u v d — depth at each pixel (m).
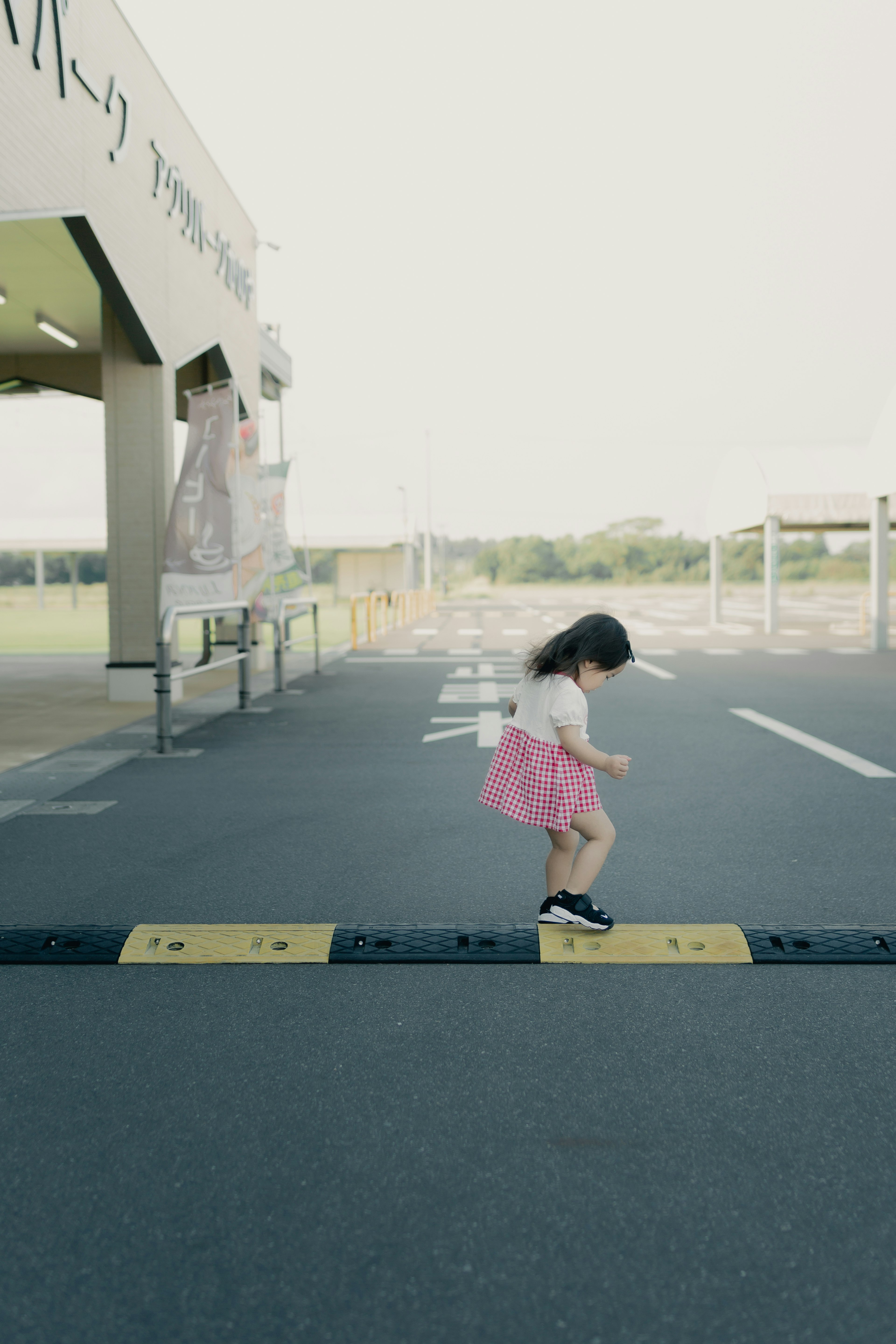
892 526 21.47
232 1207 2.14
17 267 10.31
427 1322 1.81
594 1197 2.17
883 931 3.79
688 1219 2.10
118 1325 1.80
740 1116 2.50
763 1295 1.88
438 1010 3.14
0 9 7.19
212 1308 1.85
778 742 8.26
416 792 6.41
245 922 3.97
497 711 10.25
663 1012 3.12
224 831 5.42
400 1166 2.29
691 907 4.12
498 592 74.31
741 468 23.31
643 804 6.03
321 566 75.50
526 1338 1.77
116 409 10.63
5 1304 1.86
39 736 8.63
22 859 4.89
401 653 17.64
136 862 4.83
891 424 16.39
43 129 7.85
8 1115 2.52
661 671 14.12
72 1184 2.22
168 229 10.65
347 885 4.46
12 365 14.09
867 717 9.72
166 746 7.83
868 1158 2.32
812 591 67.12
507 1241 2.03
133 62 9.65
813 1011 3.13
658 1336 1.78
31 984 3.37
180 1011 3.14
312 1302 1.86
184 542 9.66
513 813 3.60
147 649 10.80
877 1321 1.82
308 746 8.14
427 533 41.44
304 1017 3.09
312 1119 2.49
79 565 66.62
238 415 13.61
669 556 106.12
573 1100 2.58
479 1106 2.55
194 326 11.57
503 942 3.69
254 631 14.10
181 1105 2.56
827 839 5.20
